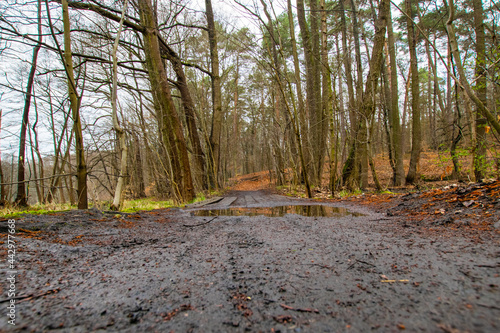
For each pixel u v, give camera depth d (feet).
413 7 54.85
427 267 6.09
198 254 8.40
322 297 4.93
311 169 50.14
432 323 3.79
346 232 10.95
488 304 4.16
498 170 21.02
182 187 38.27
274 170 85.92
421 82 96.32
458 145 26.35
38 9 21.98
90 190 21.45
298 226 13.12
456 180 42.39
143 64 44.45
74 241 9.71
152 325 4.09
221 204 31.09
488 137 24.72
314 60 47.70
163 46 44.78
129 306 4.73
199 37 57.47
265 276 6.18
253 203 30.76
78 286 5.65
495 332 3.42
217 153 60.64
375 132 73.15
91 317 4.30
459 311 4.05
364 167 42.19
